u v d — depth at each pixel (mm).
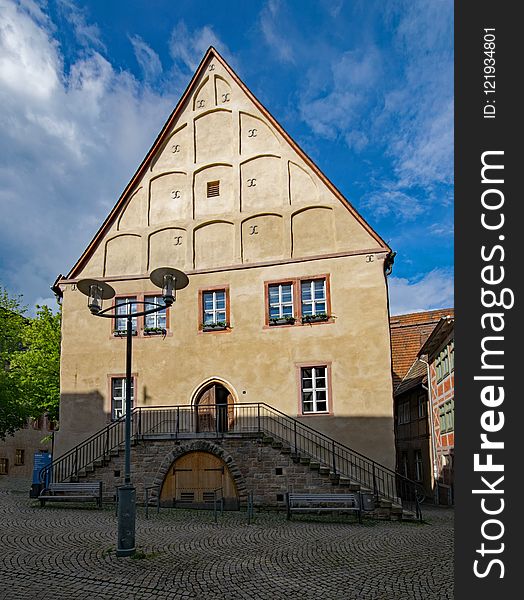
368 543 13062
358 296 21312
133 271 23984
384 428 20078
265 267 22547
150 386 22562
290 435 20828
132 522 11344
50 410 30766
